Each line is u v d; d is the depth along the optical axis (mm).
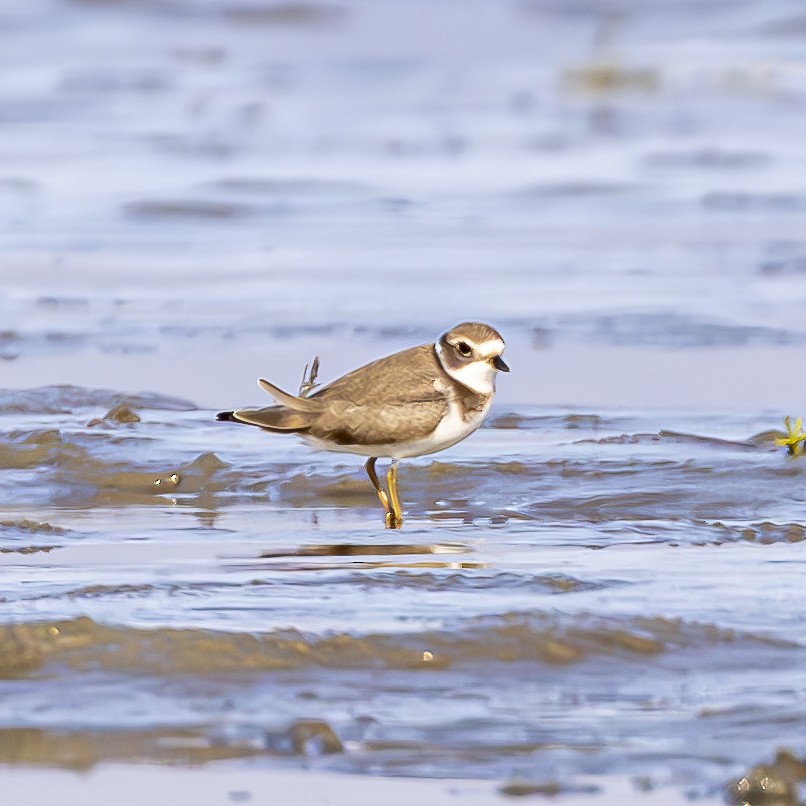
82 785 6324
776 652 7816
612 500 11742
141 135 34438
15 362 16906
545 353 17406
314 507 11867
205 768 6477
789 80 40219
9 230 24500
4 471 12555
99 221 25359
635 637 7926
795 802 6176
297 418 11281
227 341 18016
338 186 28781
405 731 6832
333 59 45781
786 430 13422
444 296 20250
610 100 39312
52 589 8875
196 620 8117
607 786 6340
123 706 7035
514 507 11688
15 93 39844
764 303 19906
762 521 11055
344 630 7914
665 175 29812
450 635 7855
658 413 14742
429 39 48375
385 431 11211
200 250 23312
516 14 50656
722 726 6895
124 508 11789
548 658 7691
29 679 7293
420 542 10461
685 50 44344
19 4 49906
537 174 29984
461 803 6191
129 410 14086
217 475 12477
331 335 18312
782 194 27875
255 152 32438
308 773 6449
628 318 19031
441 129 35406
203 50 46719
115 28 48688
